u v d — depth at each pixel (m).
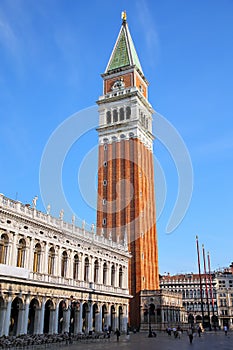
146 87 137.88
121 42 136.00
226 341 63.62
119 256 91.56
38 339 52.09
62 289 65.88
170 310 109.19
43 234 63.53
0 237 54.50
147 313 101.94
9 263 55.03
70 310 67.69
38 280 59.31
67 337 58.34
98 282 79.31
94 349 45.09
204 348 47.97
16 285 55.34
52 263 65.56
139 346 50.75
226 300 165.62
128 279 104.00
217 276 170.62
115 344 54.69
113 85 129.25
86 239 76.19
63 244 68.62
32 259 60.09
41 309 60.19
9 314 53.31
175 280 175.50
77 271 72.69
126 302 90.94
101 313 78.12
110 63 133.75
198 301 169.00
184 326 119.94
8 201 56.38
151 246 113.69
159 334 88.44
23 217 58.47
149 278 108.50
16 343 46.53
